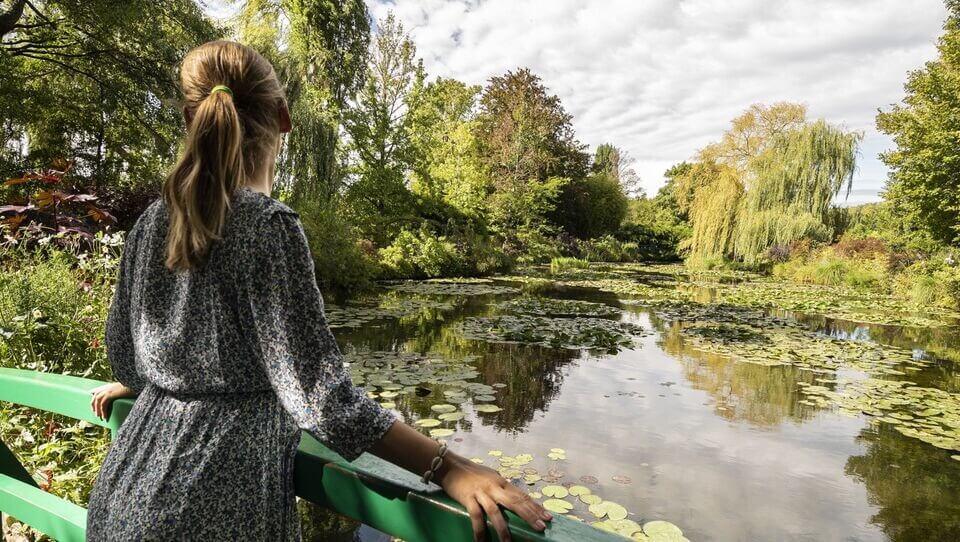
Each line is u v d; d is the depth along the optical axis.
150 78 10.83
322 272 11.29
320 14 15.62
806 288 16.31
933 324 9.96
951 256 13.97
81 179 9.71
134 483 0.65
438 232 18.86
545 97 30.08
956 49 13.41
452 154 21.12
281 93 0.77
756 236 21.84
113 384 0.98
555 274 19.61
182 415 0.67
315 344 0.61
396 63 17.61
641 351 6.81
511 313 9.51
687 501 3.08
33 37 10.90
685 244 25.34
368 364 5.62
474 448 3.67
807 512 3.02
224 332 0.65
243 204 0.65
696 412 4.61
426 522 0.65
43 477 1.95
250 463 0.65
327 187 14.83
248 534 0.64
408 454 0.62
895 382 5.80
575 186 31.77
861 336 8.60
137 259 0.73
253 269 0.62
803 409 4.78
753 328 8.89
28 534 1.75
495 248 19.72
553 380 5.40
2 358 2.58
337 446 0.59
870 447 3.98
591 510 2.88
